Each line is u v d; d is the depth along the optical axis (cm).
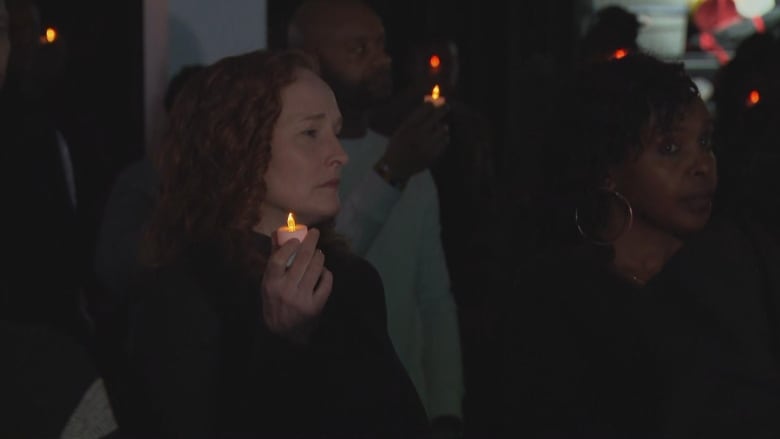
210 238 411
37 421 241
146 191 649
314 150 423
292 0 1293
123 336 600
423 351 656
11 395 240
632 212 463
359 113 629
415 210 633
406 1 1508
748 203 378
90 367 254
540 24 1505
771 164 374
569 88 481
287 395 382
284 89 421
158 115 849
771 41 766
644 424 401
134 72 939
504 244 822
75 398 246
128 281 619
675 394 370
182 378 378
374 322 427
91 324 613
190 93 428
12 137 604
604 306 426
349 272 436
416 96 968
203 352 383
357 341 415
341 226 560
